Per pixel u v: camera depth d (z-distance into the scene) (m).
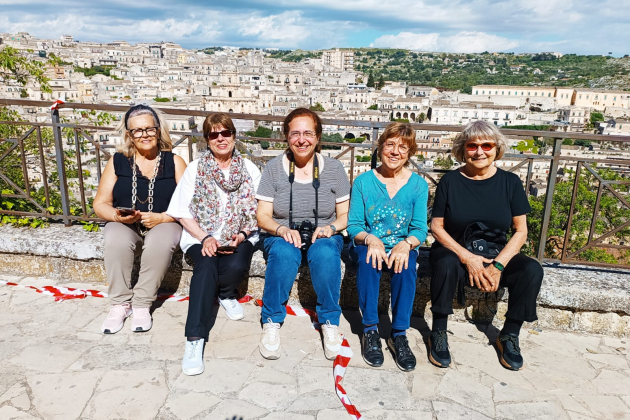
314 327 3.51
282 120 3.96
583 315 3.54
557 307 3.56
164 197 3.55
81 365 2.95
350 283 3.76
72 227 4.46
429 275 3.62
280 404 2.66
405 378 2.94
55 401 2.62
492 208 3.25
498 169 3.33
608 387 2.92
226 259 3.36
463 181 3.31
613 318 3.50
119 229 3.36
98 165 4.30
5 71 9.73
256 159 4.38
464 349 3.29
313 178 3.38
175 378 2.85
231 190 3.41
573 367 3.12
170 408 2.60
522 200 3.26
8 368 2.90
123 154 3.54
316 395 2.75
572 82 181.25
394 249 3.15
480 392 2.83
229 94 102.75
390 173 3.34
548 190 3.75
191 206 3.42
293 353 3.17
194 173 3.43
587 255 13.34
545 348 3.34
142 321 3.35
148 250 3.26
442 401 2.73
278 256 3.14
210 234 3.39
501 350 3.19
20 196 4.45
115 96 112.31
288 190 3.39
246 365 3.01
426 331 3.54
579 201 14.35
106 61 178.38
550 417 2.63
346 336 3.43
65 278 4.18
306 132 3.18
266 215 3.42
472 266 3.11
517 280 3.06
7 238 4.15
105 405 2.60
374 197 3.34
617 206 14.16
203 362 3.02
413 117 111.19
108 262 3.31
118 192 3.52
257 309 3.75
